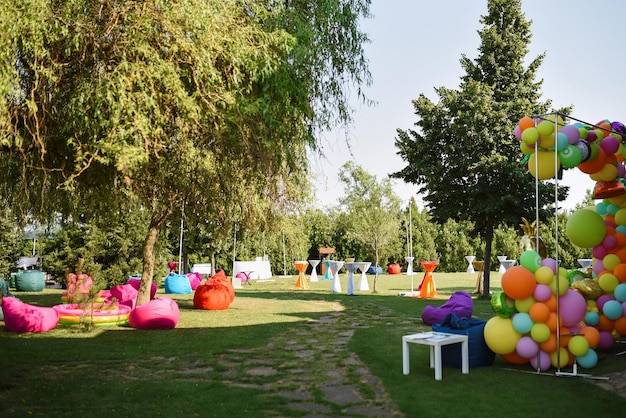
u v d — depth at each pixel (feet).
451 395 19.57
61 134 21.97
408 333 35.86
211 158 32.35
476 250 160.86
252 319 43.98
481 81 73.92
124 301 49.85
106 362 26.35
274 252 155.02
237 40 23.31
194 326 39.68
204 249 99.81
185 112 22.11
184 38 22.15
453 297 42.34
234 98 22.79
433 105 71.67
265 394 20.04
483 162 64.18
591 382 21.66
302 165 30.76
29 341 32.30
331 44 28.78
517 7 73.87
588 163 28.12
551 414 17.26
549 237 132.16
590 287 28.45
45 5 19.58
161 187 36.47
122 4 21.58
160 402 18.93
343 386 21.29
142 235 83.15
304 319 44.32
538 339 23.16
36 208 29.14
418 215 171.73
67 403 18.76
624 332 28.45
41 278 75.77
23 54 20.26
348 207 87.45
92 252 80.64
